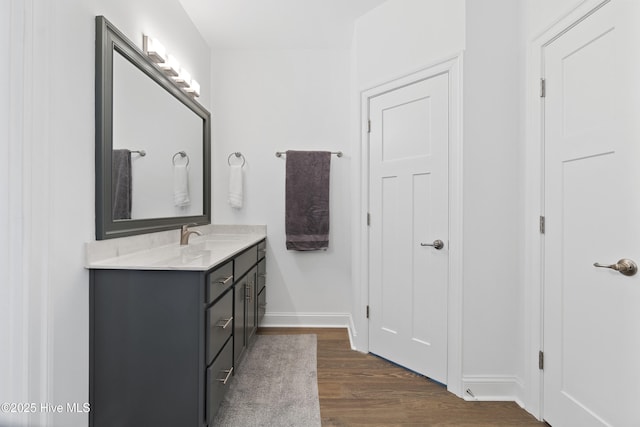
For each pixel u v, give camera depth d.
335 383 2.00
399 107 2.23
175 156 2.28
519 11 1.82
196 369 1.39
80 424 1.34
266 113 3.05
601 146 1.27
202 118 2.79
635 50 1.13
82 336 1.36
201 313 1.39
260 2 2.36
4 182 1.11
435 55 2.00
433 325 2.03
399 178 2.23
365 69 2.46
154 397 1.39
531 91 1.70
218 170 3.04
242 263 2.08
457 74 1.87
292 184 2.98
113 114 1.56
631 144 1.15
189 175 2.52
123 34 1.62
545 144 1.61
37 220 1.16
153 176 1.97
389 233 2.30
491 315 1.86
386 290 2.33
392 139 2.28
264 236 2.92
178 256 1.66
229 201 3.03
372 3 2.33
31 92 1.14
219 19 2.58
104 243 1.49
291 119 3.05
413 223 2.15
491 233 1.85
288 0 2.33
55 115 1.22
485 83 1.84
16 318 1.12
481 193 1.85
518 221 1.83
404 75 2.16
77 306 1.34
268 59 3.04
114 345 1.39
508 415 1.69
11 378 1.12
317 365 2.25
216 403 1.53
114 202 1.57
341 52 3.04
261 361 2.29
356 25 2.54
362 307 2.47
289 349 2.51
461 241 1.86
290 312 3.06
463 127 1.85
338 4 2.35
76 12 1.33
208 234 2.92
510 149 1.85
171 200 2.22
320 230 3.00
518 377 1.83
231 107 3.05
